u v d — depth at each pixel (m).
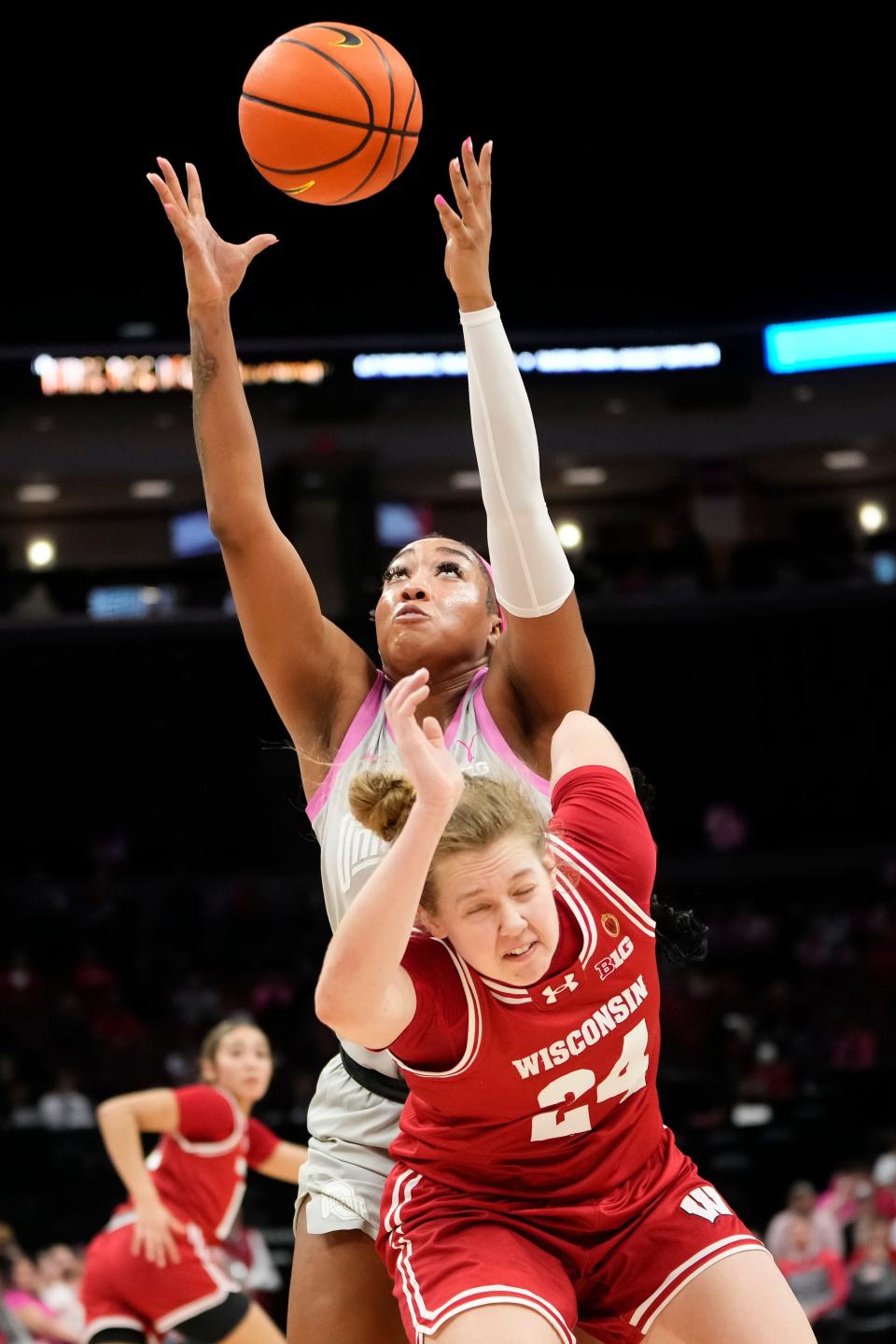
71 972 19.56
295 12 14.78
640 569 21.41
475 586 3.48
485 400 3.25
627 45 15.54
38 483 21.03
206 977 19.73
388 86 3.45
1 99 15.30
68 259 16.75
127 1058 17.48
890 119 16.20
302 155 3.42
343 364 17.44
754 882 22.95
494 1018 2.60
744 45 15.59
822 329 17.41
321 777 3.46
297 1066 17.56
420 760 2.41
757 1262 2.77
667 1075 16.23
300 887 22.45
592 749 2.98
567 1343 2.60
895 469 20.95
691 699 23.25
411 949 2.64
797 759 23.38
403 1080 3.30
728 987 18.73
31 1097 16.69
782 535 21.47
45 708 23.39
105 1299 6.20
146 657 22.77
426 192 16.36
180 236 3.26
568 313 17.28
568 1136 2.72
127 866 23.58
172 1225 6.07
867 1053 17.28
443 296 17.27
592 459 20.77
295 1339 3.22
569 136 16.33
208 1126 6.27
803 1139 13.57
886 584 21.05
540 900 2.57
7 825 23.67
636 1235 2.78
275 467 19.89
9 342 17.00
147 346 17.12
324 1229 3.24
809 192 16.78
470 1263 2.64
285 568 3.34
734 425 20.50
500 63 15.64
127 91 15.32
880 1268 10.27
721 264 17.12
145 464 20.73
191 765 23.81
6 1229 9.75
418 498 20.23
